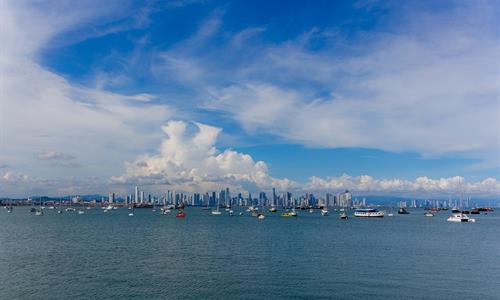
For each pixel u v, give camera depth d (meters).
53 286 62.88
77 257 91.19
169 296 57.94
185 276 70.44
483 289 61.72
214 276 70.56
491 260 89.06
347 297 57.34
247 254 97.81
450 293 59.41
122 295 58.19
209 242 126.25
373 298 56.81
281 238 140.75
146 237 143.00
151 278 68.75
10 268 76.81
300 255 96.12
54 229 180.50
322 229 189.00
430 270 76.44
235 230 180.62
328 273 73.31
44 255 94.12
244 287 62.97
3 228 185.88
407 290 60.97
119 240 131.25
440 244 122.44
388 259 89.94
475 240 135.88
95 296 57.66
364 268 78.31
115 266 79.62
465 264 83.38
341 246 115.62
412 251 104.50
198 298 57.06
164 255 95.56
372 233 165.12
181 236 148.00
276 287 62.91
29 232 162.38
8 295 57.88
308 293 59.53
